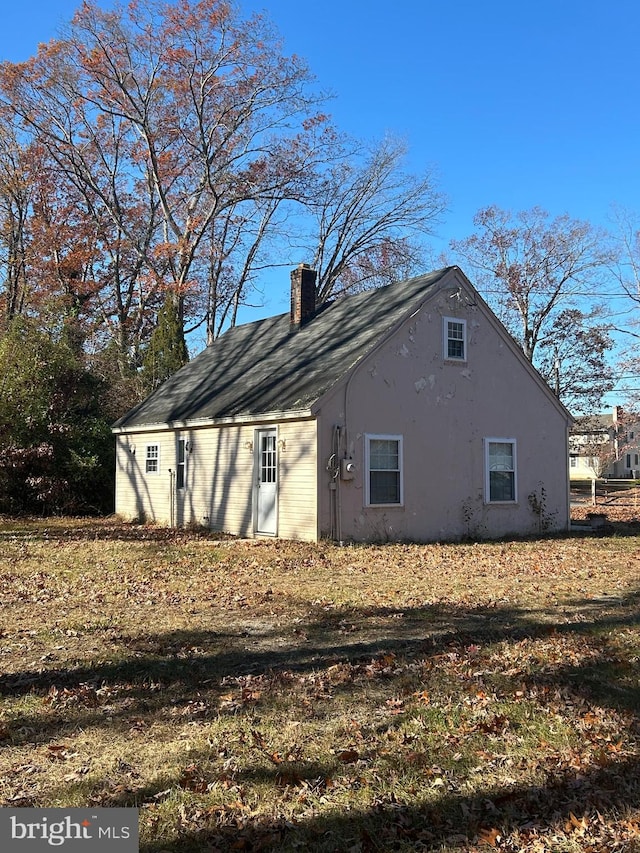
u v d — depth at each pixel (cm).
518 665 634
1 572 1125
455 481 1675
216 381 2016
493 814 387
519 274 4200
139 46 3114
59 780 426
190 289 3381
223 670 626
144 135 3275
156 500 2052
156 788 417
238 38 3133
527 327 4222
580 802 397
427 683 589
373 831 371
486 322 1761
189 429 1912
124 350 3238
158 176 3362
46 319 2359
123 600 916
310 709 534
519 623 788
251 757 454
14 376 2183
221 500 1772
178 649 689
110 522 2050
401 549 1413
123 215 3606
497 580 1059
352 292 3959
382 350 1565
